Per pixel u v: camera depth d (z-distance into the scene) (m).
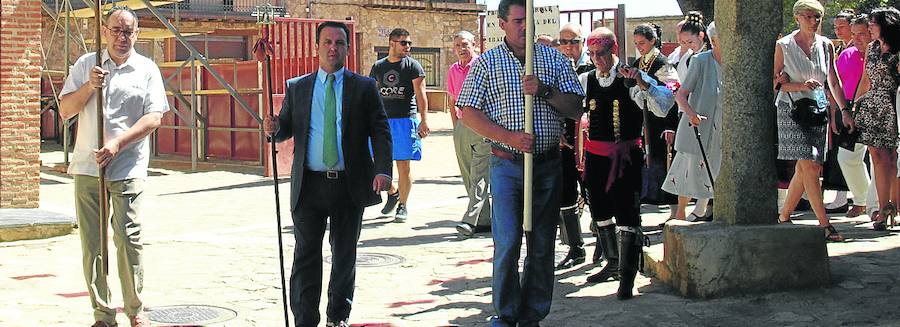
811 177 8.68
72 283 7.90
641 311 6.54
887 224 9.43
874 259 7.69
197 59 18.27
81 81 6.08
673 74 8.30
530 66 5.59
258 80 18.77
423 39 41.44
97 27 5.85
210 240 10.02
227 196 14.16
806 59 8.66
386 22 40.38
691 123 8.73
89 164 6.03
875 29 9.03
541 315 5.94
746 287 6.76
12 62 11.44
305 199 6.01
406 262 8.66
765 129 7.01
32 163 11.62
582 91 5.89
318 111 6.00
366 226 10.91
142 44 32.84
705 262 6.77
